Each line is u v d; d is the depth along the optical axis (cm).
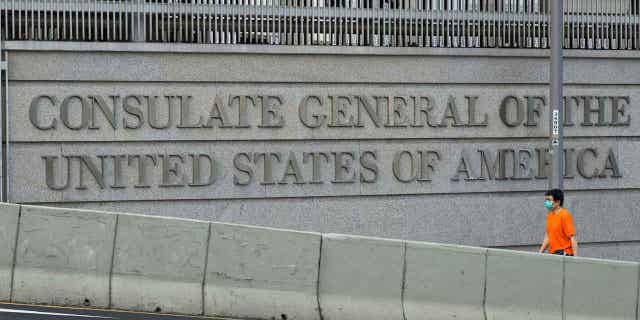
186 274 1189
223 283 1185
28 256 1199
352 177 1738
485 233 1814
